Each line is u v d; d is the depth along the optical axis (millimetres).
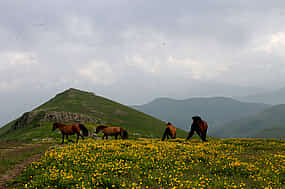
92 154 14641
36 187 8977
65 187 8945
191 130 26750
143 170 11430
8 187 10016
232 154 16359
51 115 77812
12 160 15961
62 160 13336
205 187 8836
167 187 8875
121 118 120938
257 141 24531
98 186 8938
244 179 10328
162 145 19328
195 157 14492
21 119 86250
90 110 121812
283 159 14109
